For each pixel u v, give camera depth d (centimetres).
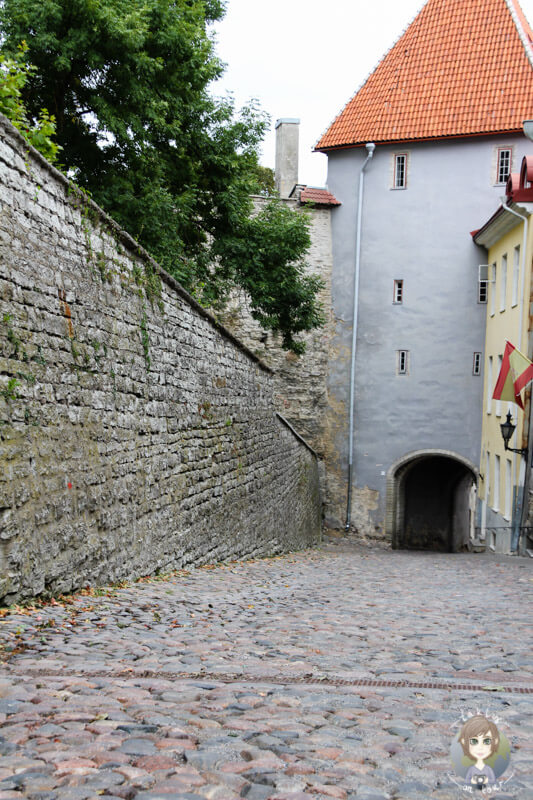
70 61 1609
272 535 1925
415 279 3059
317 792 294
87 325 817
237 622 719
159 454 1059
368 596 1021
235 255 2209
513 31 3098
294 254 2286
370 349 3111
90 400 817
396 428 3091
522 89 2967
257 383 1756
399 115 3058
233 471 1511
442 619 809
